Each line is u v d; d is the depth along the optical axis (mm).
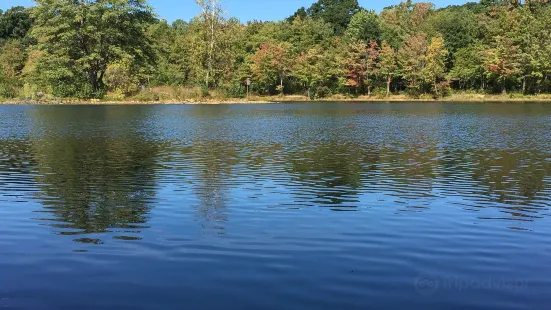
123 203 9141
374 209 8914
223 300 4984
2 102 48156
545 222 8133
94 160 14195
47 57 48750
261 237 7152
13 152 15625
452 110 41188
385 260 6227
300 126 25719
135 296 5070
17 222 7855
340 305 4895
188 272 5742
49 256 6273
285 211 8695
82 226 7664
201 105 48938
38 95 50281
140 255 6324
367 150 16734
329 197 9859
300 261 6148
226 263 6051
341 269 5887
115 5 48844
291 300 4996
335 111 40562
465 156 15391
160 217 8211
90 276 5605
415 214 8578
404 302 4992
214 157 14961
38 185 10695
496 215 8562
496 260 6281
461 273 5812
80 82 51531
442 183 11320
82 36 49344
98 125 25375
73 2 48375
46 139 19188
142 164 13578
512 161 14367
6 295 5094
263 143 18453
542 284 5508
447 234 7414
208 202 9297
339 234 7348
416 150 16719
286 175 12172
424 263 6137
